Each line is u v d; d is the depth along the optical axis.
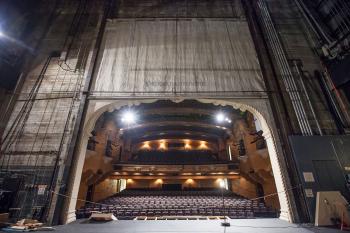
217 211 19.30
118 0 18.77
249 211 19.22
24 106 13.05
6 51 13.83
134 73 14.37
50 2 18.20
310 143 11.89
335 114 13.06
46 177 10.98
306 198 10.54
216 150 37.62
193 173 29.30
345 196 10.55
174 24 17.00
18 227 8.62
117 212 18.73
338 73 13.61
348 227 8.97
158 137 38.34
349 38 13.84
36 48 15.42
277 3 18.78
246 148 24.64
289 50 15.84
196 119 31.33
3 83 13.02
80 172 11.88
